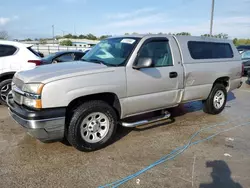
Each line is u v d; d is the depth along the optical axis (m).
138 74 3.82
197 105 6.54
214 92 5.40
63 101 3.15
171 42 4.42
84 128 3.49
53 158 3.35
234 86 5.89
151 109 4.21
